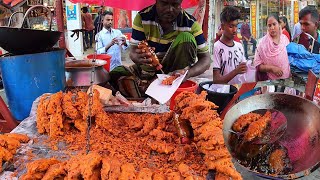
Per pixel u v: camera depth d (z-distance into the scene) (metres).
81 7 8.08
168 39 2.76
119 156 1.46
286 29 2.69
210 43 4.51
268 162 1.18
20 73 2.18
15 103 2.28
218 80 2.60
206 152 1.31
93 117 1.78
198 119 1.44
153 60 2.49
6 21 3.90
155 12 2.70
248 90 2.05
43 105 1.71
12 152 1.46
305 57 2.34
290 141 1.20
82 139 1.65
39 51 2.30
